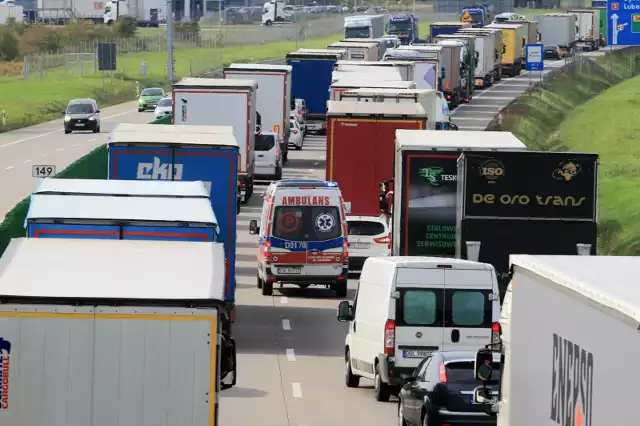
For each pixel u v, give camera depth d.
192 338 34.81
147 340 34.72
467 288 62.94
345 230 94.25
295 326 85.44
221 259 40.28
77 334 34.59
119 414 34.72
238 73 174.75
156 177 78.00
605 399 27.44
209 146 77.69
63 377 34.53
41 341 34.47
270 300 95.00
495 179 71.75
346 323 86.94
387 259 64.75
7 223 76.81
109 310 34.59
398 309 62.62
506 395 38.41
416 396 53.78
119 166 78.06
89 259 39.62
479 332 62.84
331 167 107.94
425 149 81.75
